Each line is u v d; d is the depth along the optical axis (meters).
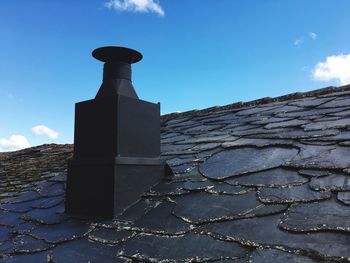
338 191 1.30
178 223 1.43
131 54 1.99
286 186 1.46
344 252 0.97
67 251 1.46
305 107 2.85
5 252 1.62
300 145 1.86
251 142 2.13
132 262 1.24
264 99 3.63
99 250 1.40
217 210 1.43
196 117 3.95
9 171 4.34
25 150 5.96
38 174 3.52
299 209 1.26
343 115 2.26
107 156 1.78
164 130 3.60
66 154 4.56
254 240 1.15
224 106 3.96
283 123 2.46
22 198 2.57
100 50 1.95
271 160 1.78
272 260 1.03
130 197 1.77
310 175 1.48
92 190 1.81
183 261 1.16
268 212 1.30
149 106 1.99
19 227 1.95
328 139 1.83
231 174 1.73
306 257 1.00
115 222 1.62
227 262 1.09
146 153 1.93
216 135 2.67
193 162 2.07
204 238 1.26
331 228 1.08
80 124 1.94
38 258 1.47
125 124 1.83
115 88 1.89
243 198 1.47
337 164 1.50
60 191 2.45
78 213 1.86
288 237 1.12
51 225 1.84
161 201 1.69
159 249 1.28
